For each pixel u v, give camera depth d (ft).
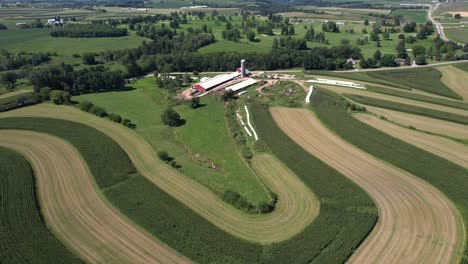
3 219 236.02
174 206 249.55
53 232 227.40
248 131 367.25
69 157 317.63
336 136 351.46
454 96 469.57
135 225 232.32
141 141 354.95
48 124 384.47
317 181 274.16
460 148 323.16
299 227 230.68
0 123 383.45
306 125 377.30
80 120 402.31
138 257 206.49
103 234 225.15
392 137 342.85
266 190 268.21
